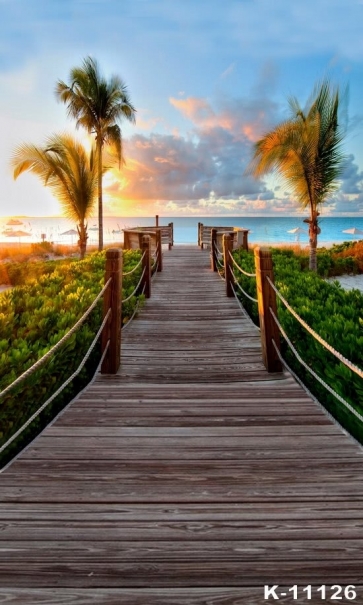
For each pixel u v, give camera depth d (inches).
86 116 573.6
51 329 149.0
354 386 109.7
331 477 83.3
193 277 380.8
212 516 71.4
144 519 70.6
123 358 169.9
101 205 597.0
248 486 80.4
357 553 62.8
